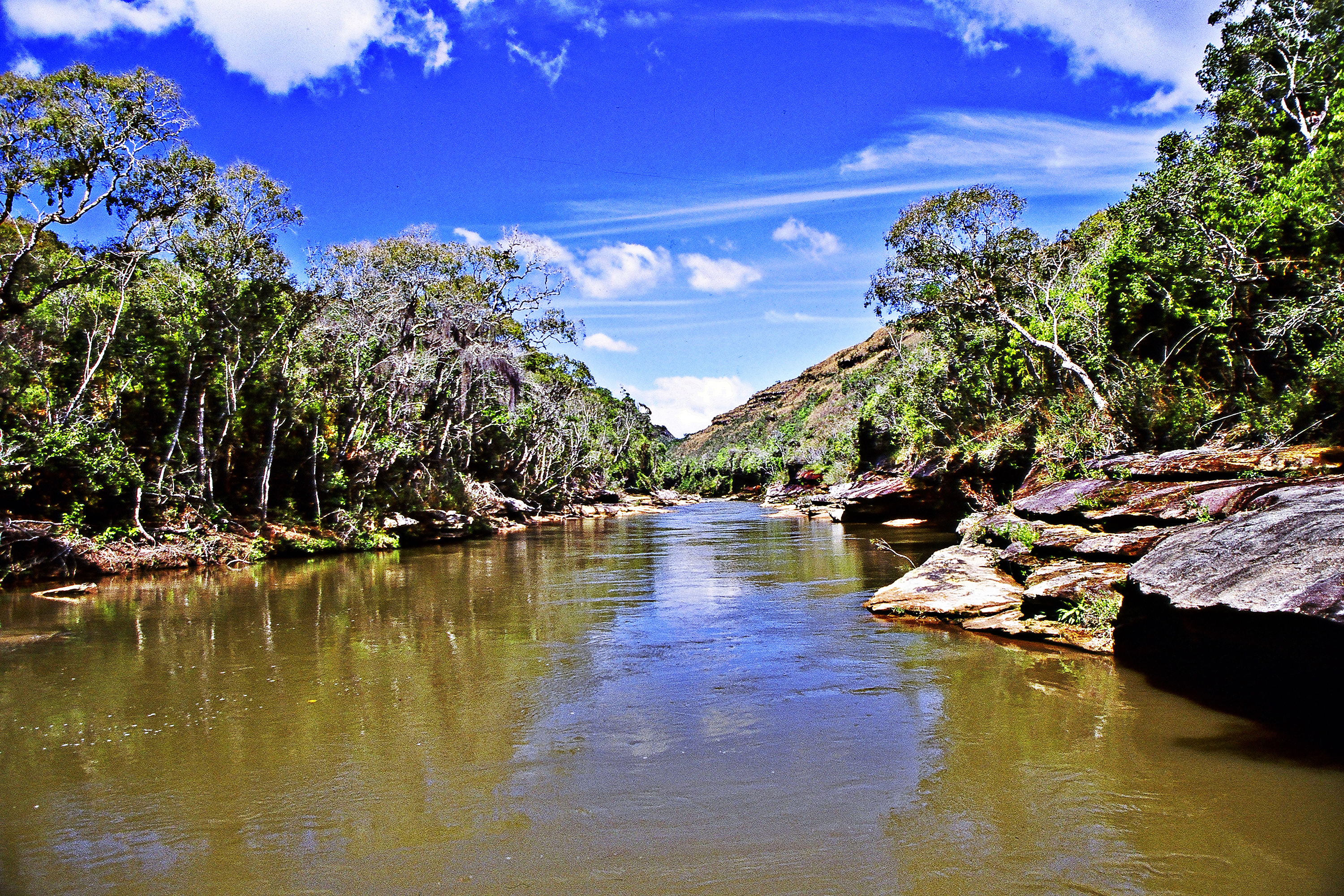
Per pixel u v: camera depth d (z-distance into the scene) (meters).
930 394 36.22
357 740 7.00
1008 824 5.06
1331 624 5.52
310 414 29.94
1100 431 18.20
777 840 4.94
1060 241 26.17
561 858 4.73
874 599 13.27
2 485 18.94
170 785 5.98
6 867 4.71
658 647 10.82
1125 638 9.52
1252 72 23.03
